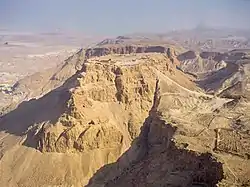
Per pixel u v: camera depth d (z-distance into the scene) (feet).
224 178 246.27
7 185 371.15
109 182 357.82
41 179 370.53
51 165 377.91
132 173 341.21
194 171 275.59
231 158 271.08
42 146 390.42
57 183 367.25
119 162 388.57
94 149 390.83
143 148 402.11
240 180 244.22
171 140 315.78
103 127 397.60
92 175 375.25
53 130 391.04
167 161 306.35
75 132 387.75
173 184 275.80
